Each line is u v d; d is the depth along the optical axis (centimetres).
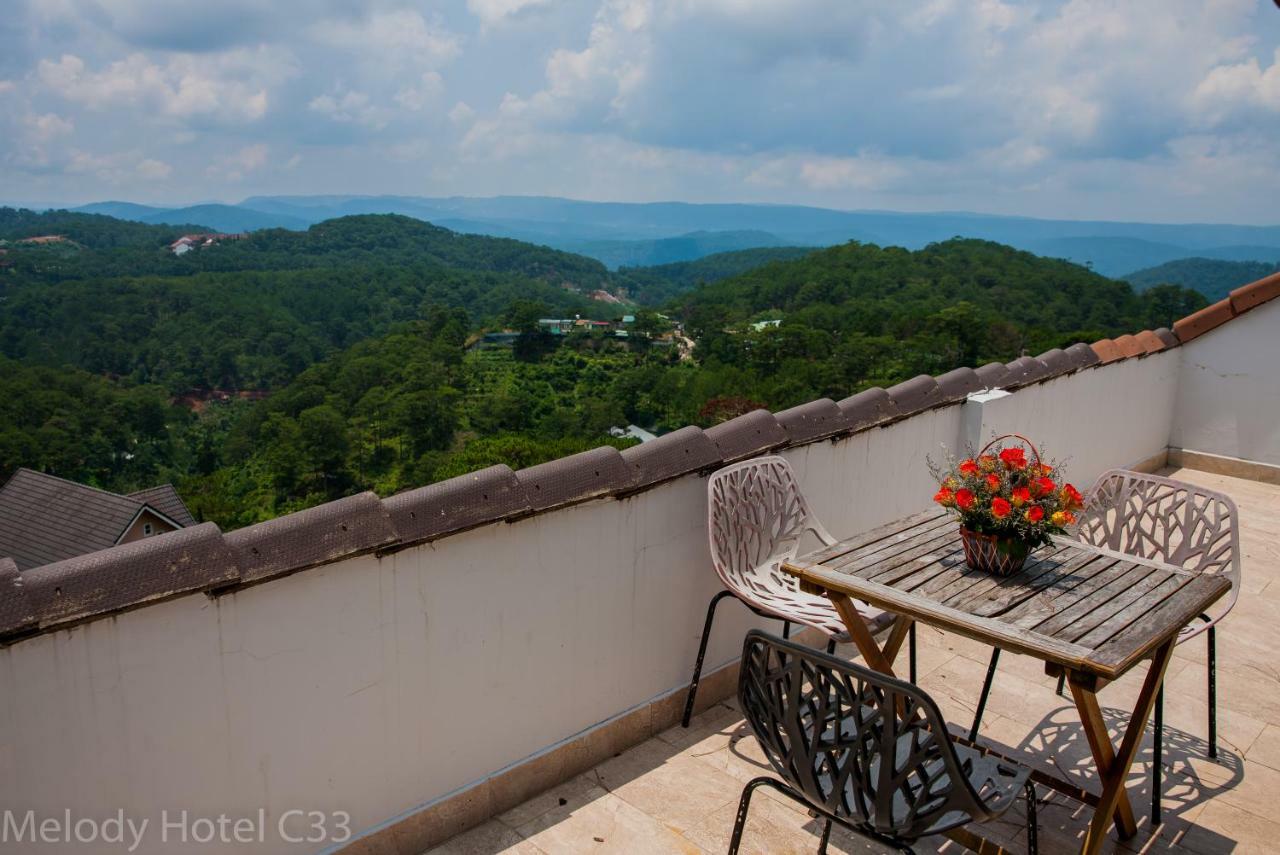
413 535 206
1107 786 213
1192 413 641
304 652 195
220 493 7600
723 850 229
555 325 12169
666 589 284
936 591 217
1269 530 506
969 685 322
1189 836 241
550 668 252
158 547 170
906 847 173
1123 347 557
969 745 208
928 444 401
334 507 197
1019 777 188
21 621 149
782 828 238
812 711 177
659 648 287
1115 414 568
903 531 264
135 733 170
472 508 219
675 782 260
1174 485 294
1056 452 504
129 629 166
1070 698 314
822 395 7506
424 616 217
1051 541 234
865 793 172
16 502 3148
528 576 240
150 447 8888
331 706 202
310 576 193
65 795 163
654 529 275
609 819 242
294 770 198
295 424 8031
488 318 13250
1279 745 289
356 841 212
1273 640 368
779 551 304
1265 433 608
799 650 170
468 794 235
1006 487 223
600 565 260
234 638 182
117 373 11219
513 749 247
